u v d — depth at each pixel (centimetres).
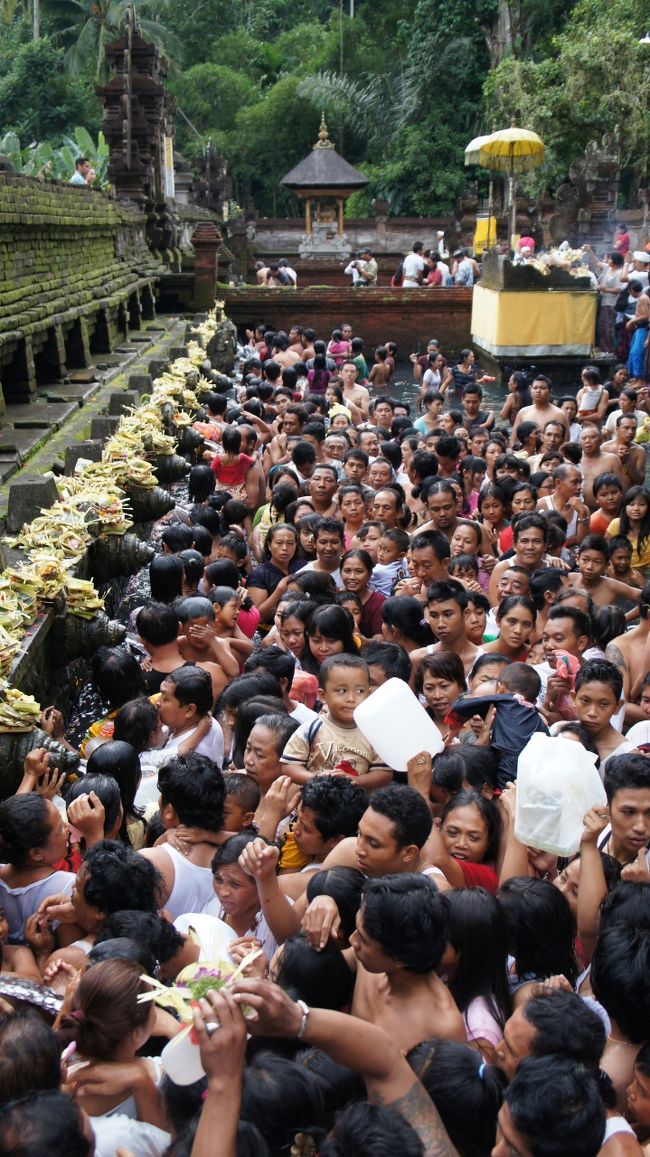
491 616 718
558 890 389
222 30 5628
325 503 903
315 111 4919
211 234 2428
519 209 3105
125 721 528
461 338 2553
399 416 1362
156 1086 302
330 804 425
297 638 645
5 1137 236
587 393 1430
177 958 354
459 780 475
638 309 1878
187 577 727
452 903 359
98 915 379
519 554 774
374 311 2547
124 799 471
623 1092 328
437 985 335
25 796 410
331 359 1980
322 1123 287
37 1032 274
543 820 405
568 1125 254
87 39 4350
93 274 1730
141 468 888
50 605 632
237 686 546
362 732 454
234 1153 242
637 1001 325
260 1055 294
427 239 4059
